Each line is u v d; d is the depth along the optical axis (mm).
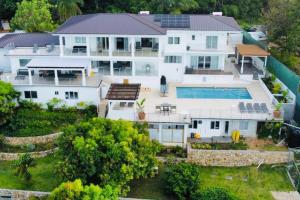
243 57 55719
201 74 54312
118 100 44375
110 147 36125
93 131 37219
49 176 40219
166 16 56250
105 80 51781
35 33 58688
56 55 51656
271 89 51812
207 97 50000
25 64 52438
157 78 52250
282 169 41312
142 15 56844
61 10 71312
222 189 35750
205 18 56125
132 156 35906
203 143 43656
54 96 48656
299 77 46781
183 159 42000
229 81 54438
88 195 32438
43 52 52750
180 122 43125
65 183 33375
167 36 53188
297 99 46750
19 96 48625
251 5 96812
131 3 88500
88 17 54062
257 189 38625
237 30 53344
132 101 44688
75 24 52000
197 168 38969
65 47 53562
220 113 44281
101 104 49406
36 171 40969
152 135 44438
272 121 43875
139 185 39250
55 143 42594
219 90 52188
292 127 43812
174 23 54219
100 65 53469
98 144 36656
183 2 82438
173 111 44875
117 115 44281
